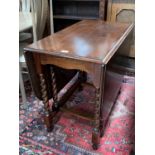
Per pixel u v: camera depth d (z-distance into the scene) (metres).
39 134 1.46
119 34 1.41
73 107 1.75
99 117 1.16
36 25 1.90
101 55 1.01
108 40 1.26
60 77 1.49
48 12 2.46
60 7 2.65
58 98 1.67
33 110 1.72
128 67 2.30
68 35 1.38
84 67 1.03
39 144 1.36
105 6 2.23
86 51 1.07
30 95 1.93
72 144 1.36
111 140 1.39
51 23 2.42
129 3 2.14
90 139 1.40
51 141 1.39
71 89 1.76
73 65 1.07
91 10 2.50
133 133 1.44
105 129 1.47
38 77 1.26
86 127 1.52
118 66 1.38
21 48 1.85
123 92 1.98
